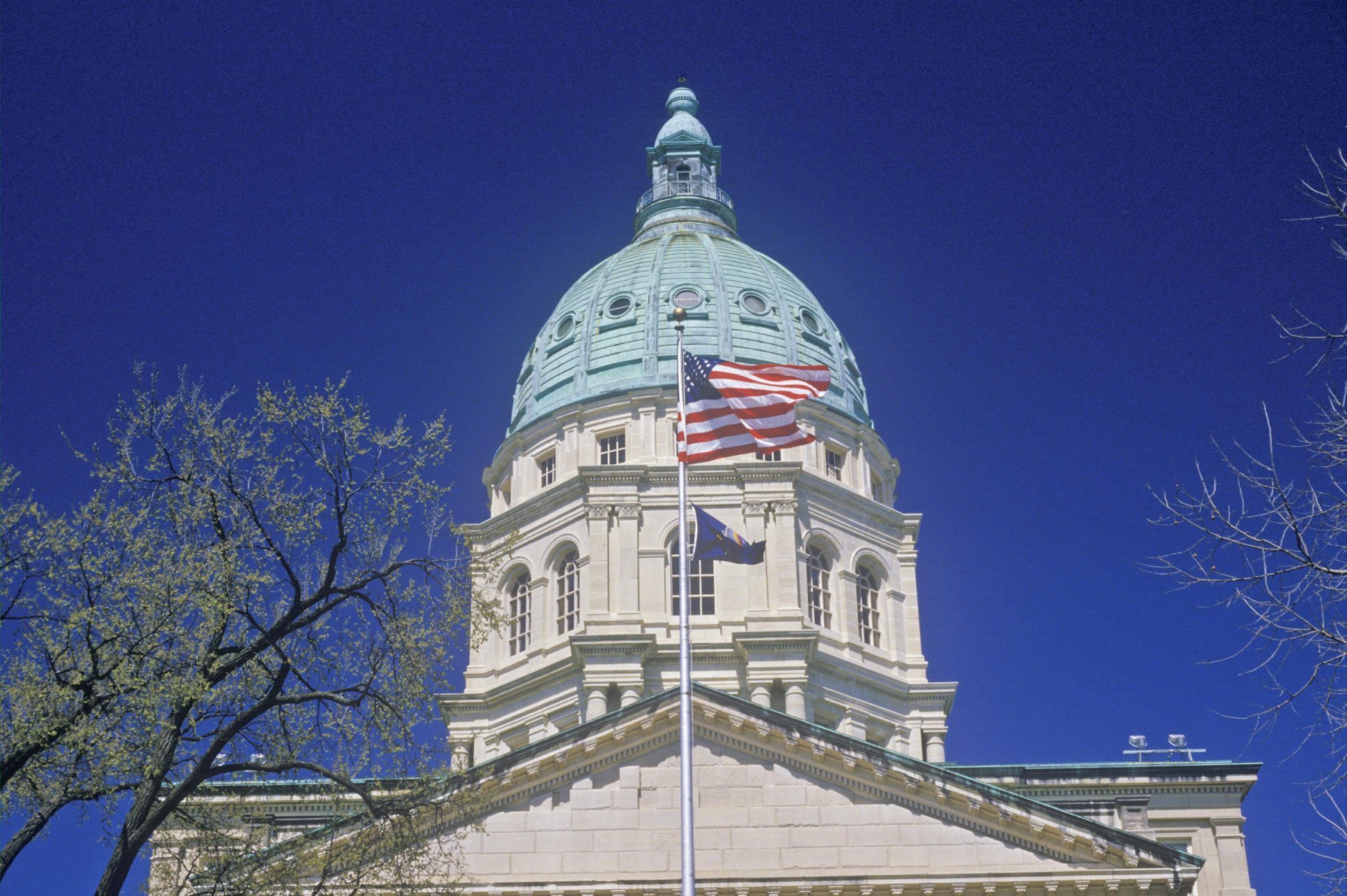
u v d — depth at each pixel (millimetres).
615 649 63031
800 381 38750
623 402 70750
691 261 77125
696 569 66125
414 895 37250
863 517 69812
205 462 31969
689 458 37094
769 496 66812
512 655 68250
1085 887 41312
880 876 41562
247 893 34375
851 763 42812
